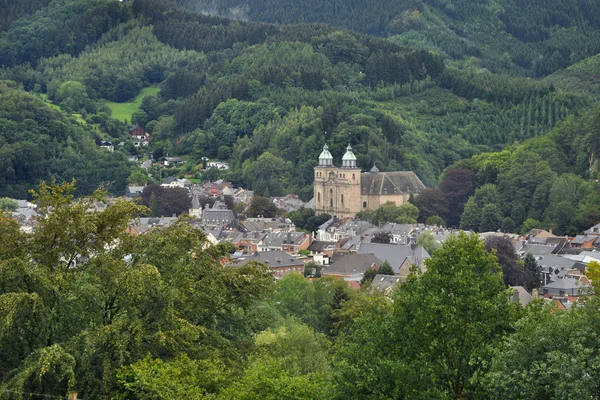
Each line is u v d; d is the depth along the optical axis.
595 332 157.88
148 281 171.38
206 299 186.88
